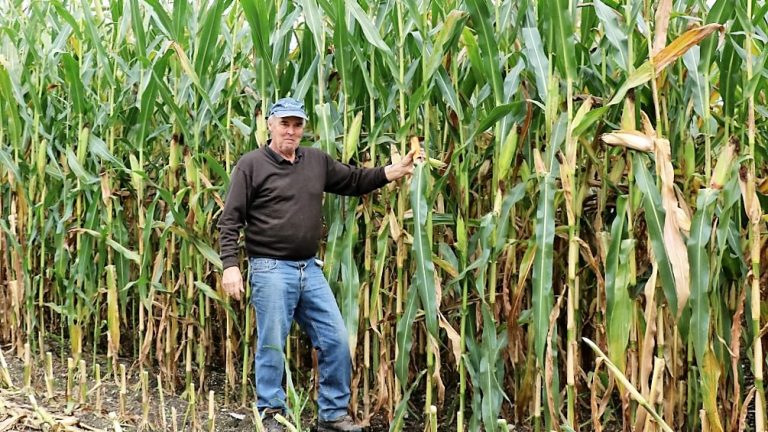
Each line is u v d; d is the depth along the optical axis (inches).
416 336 167.8
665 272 99.9
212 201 149.8
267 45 130.1
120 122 170.9
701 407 130.6
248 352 161.3
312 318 131.6
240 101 161.9
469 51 118.3
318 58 132.7
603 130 120.3
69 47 194.4
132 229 193.9
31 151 186.9
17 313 180.5
